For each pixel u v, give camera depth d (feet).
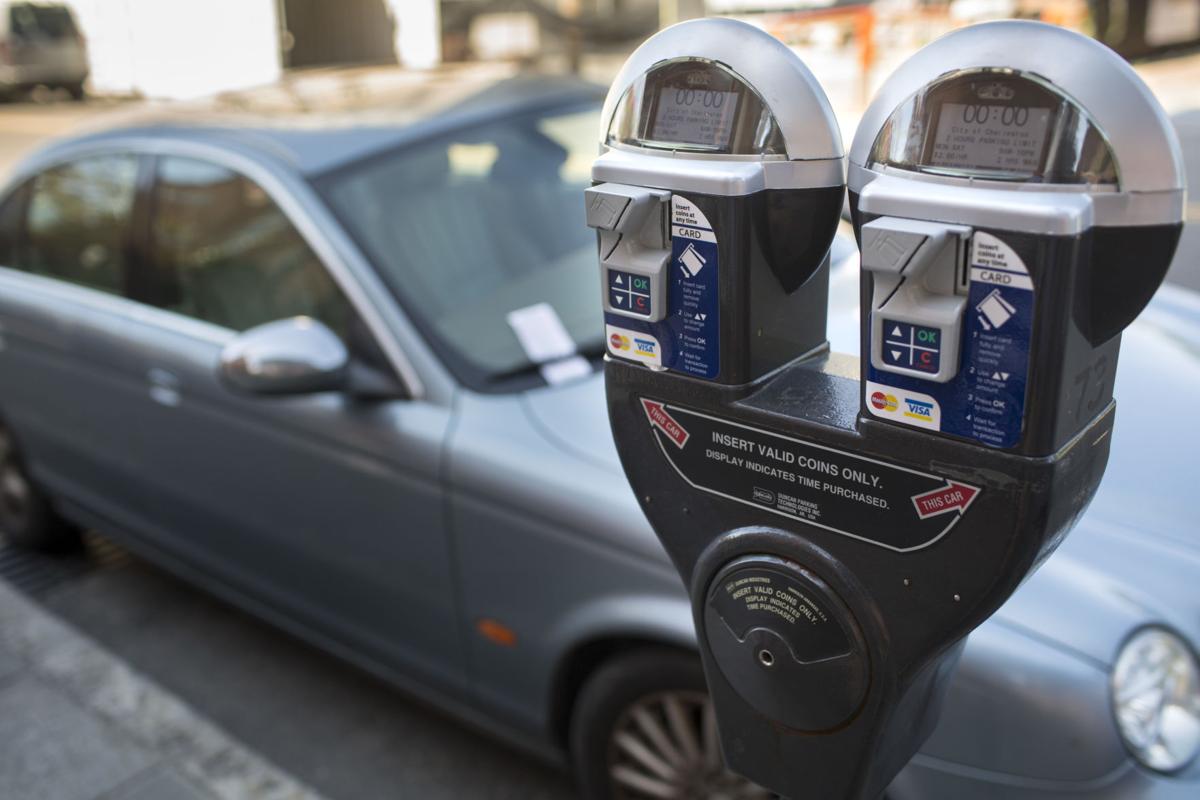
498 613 7.60
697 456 4.02
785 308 3.97
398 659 8.61
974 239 3.10
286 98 10.62
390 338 8.06
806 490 3.76
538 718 7.75
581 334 8.28
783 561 3.88
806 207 3.65
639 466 4.21
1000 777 5.61
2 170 32.42
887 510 3.59
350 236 8.45
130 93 45.62
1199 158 21.49
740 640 4.08
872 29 31.12
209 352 9.18
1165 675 5.69
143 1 43.24
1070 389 3.21
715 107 3.66
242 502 9.27
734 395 3.84
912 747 4.23
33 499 12.34
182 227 9.68
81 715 9.25
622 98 3.86
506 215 8.99
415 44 36.22
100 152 10.68
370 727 9.49
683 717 7.02
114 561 12.62
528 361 8.00
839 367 4.16
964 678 5.66
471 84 10.61
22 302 11.10
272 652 10.63
